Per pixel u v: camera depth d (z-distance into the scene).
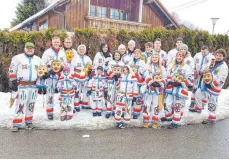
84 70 7.14
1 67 9.53
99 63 7.20
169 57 8.14
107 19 16.34
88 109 7.84
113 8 17.97
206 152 5.41
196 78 8.07
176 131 6.57
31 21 17.36
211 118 7.15
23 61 6.12
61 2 15.83
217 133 6.54
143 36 10.69
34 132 6.12
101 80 7.13
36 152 5.11
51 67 6.64
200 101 7.80
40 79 6.44
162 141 5.89
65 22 16.11
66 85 6.67
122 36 10.41
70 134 6.08
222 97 10.01
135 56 6.76
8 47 9.48
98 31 10.15
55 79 6.71
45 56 6.86
